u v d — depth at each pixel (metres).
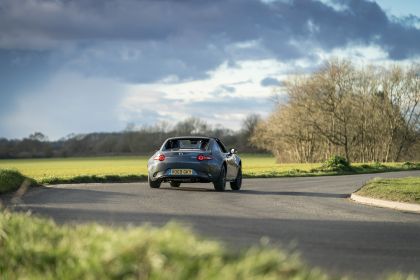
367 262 6.69
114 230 5.92
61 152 123.38
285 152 79.56
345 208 13.55
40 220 6.88
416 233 9.34
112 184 21.33
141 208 12.38
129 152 121.94
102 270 4.21
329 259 6.80
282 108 73.69
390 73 72.69
